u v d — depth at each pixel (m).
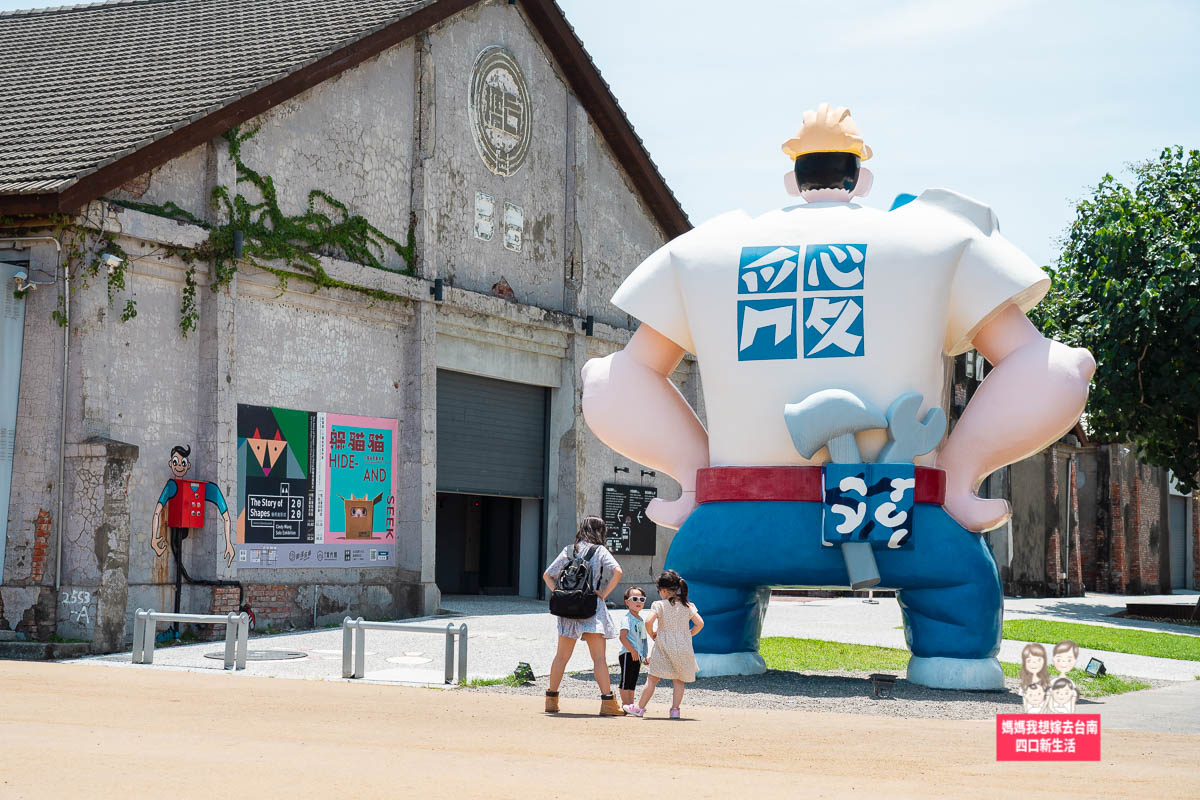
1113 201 27.95
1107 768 7.43
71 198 15.57
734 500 13.12
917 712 11.41
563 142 26.06
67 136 17.38
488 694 12.01
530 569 25.52
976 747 8.51
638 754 7.69
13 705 9.34
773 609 27.72
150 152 16.75
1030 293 13.08
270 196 19.19
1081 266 28.34
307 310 19.97
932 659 13.00
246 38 21.69
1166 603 30.84
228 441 18.12
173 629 17.22
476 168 23.56
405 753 7.29
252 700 10.45
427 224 22.08
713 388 13.30
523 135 24.84
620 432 13.99
